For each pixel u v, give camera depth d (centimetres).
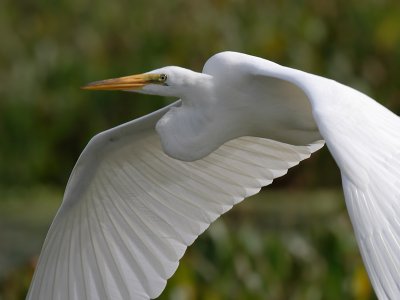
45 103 1650
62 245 799
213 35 1636
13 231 1398
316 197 1576
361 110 599
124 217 809
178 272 976
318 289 1025
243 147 792
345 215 1202
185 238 804
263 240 1034
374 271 516
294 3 1706
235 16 1666
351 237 1038
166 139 739
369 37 1722
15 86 1664
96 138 766
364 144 570
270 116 734
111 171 794
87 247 807
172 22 1647
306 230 1249
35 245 1326
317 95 607
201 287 998
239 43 1641
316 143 787
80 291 808
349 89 623
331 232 1040
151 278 803
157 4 1678
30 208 1547
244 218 1448
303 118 731
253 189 804
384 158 566
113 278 808
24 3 1795
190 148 738
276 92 723
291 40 1666
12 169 1638
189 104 736
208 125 736
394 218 538
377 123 593
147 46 1642
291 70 664
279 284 1025
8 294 986
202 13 1655
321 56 1702
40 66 1670
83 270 807
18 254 1279
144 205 809
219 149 791
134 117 1620
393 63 1711
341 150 561
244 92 727
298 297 1022
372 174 553
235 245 1020
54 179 1655
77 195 789
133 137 774
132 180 803
